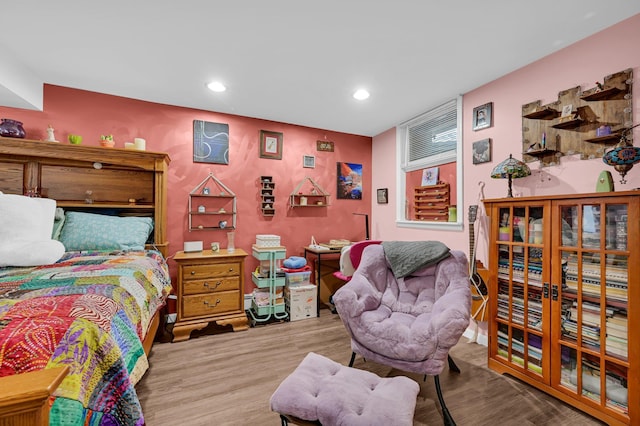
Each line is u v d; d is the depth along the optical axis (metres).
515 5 1.58
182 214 3.00
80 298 1.12
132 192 2.72
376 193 3.99
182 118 3.00
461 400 1.72
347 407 1.01
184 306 2.58
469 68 2.26
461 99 2.73
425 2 1.57
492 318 2.08
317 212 3.71
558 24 1.74
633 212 1.42
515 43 1.94
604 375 1.52
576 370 1.65
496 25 1.75
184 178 3.01
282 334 2.69
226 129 3.19
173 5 1.59
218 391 1.79
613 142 1.74
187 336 2.55
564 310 1.71
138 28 1.79
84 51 2.04
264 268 3.06
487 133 2.50
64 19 1.70
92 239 2.23
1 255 1.62
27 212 1.85
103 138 2.49
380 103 2.94
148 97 2.78
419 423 1.52
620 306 1.48
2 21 1.71
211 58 2.13
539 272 1.83
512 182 2.30
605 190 1.64
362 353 1.75
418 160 3.40
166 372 2.00
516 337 1.97
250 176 3.32
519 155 2.25
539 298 1.83
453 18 1.69
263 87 2.59
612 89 1.70
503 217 2.07
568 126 1.96
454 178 3.01
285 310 3.20
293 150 3.55
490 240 2.10
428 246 2.09
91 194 2.57
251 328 2.83
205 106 3.01
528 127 2.19
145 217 2.65
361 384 1.16
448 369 2.08
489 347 2.09
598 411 1.53
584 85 1.87
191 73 2.34
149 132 2.86
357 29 1.80
